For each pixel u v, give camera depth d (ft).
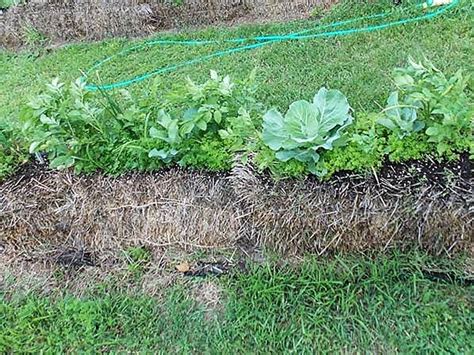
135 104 7.47
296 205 6.45
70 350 6.24
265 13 12.98
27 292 7.00
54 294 6.96
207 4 13.05
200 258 7.03
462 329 5.88
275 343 6.04
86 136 7.18
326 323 6.14
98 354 6.19
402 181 6.28
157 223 7.00
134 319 6.50
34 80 12.05
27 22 13.42
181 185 6.97
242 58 11.40
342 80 10.03
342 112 6.49
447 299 6.17
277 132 6.50
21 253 7.36
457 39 10.48
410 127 6.40
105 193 7.09
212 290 6.72
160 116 7.02
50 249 7.31
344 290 6.38
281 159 6.38
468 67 9.71
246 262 6.88
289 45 11.46
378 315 6.13
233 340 6.15
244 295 6.54
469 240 6.24
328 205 6.38
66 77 11.95
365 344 5.91
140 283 6.94
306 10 12.77
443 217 6.15
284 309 6.34
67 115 6.95
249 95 7.38
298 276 6.60
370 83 9.80
